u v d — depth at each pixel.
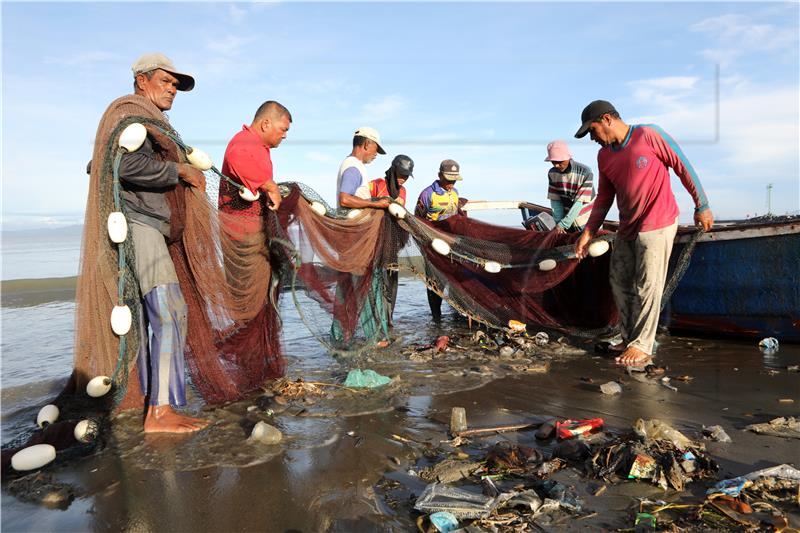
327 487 2.97
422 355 5.87
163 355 3.83
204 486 3.01
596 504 2.73
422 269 6.42
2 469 3.25
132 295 3.78
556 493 2.77
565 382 4.91
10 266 15.21
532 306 6.75
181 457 3.39
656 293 5.43
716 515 2.56
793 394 4.35
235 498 2.88
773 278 5.93
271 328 5.00
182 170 3.92
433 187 7.82
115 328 3.68
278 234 4.77
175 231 4.04
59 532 2.62
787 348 5.84
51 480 3.14
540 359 5.77
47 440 3.48
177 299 3.95
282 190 4.89
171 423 3.84
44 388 4.93
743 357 5.55
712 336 6.58
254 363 4.82
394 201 5.76
